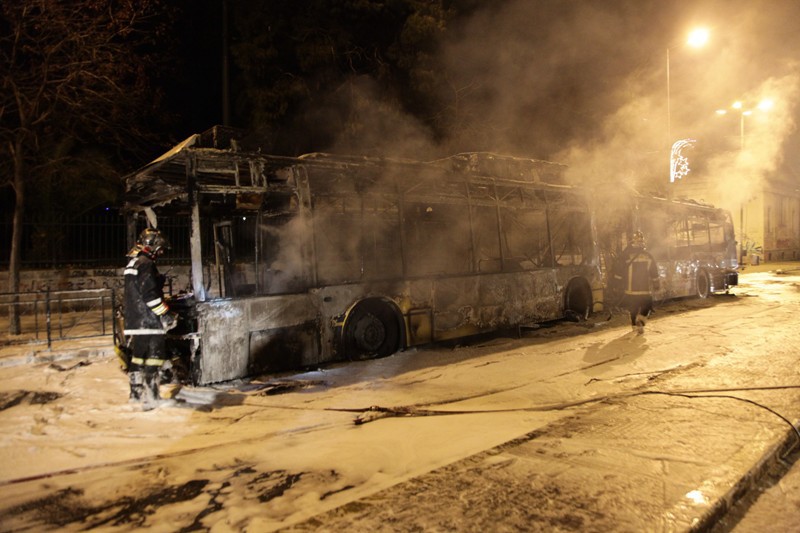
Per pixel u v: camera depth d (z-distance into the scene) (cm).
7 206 1502
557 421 495
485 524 309
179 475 413
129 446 480
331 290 753
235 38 1700
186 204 788
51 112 1177
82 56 1184
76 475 417
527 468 385
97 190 1433
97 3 1170
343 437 483
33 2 1105
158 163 693
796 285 2022
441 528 306
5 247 1437
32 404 627
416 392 632
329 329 750
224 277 910
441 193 915
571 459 400
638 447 423
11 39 1191
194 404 595
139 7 1238
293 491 381
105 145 1541
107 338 1014
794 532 324
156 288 592
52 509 364
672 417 497
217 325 654
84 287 1438
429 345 912
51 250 1458
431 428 502
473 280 928
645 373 686
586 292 1160
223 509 357
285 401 601
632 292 967
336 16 1588
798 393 565
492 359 801
